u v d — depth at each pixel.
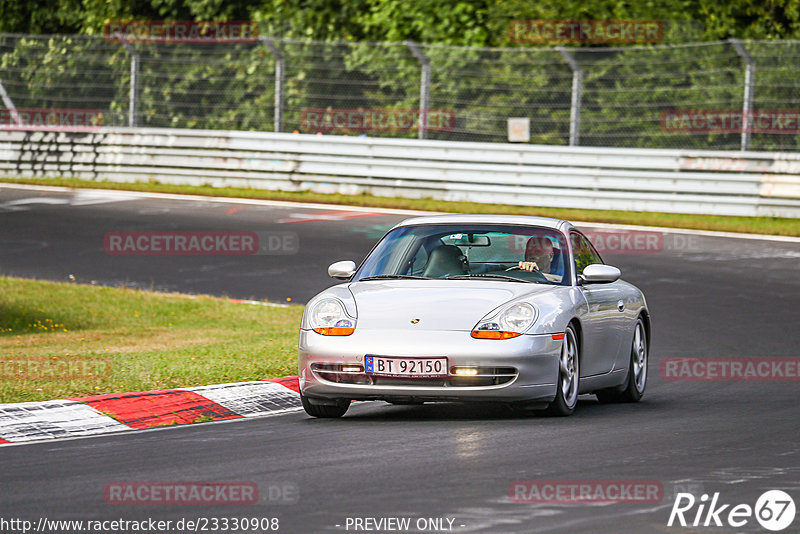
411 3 109.12
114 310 58.19
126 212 87.94
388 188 95.69
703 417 32.94
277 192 98.25
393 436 29.17
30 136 106.12
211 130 101.31
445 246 35.69
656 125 99.88
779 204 84.75
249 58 111.75
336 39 113.81
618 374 36.69
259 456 26.39
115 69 113.06
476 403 36.50
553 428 30.52
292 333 51.16
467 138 103.25
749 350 47.91
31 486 23.22
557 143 101.12
